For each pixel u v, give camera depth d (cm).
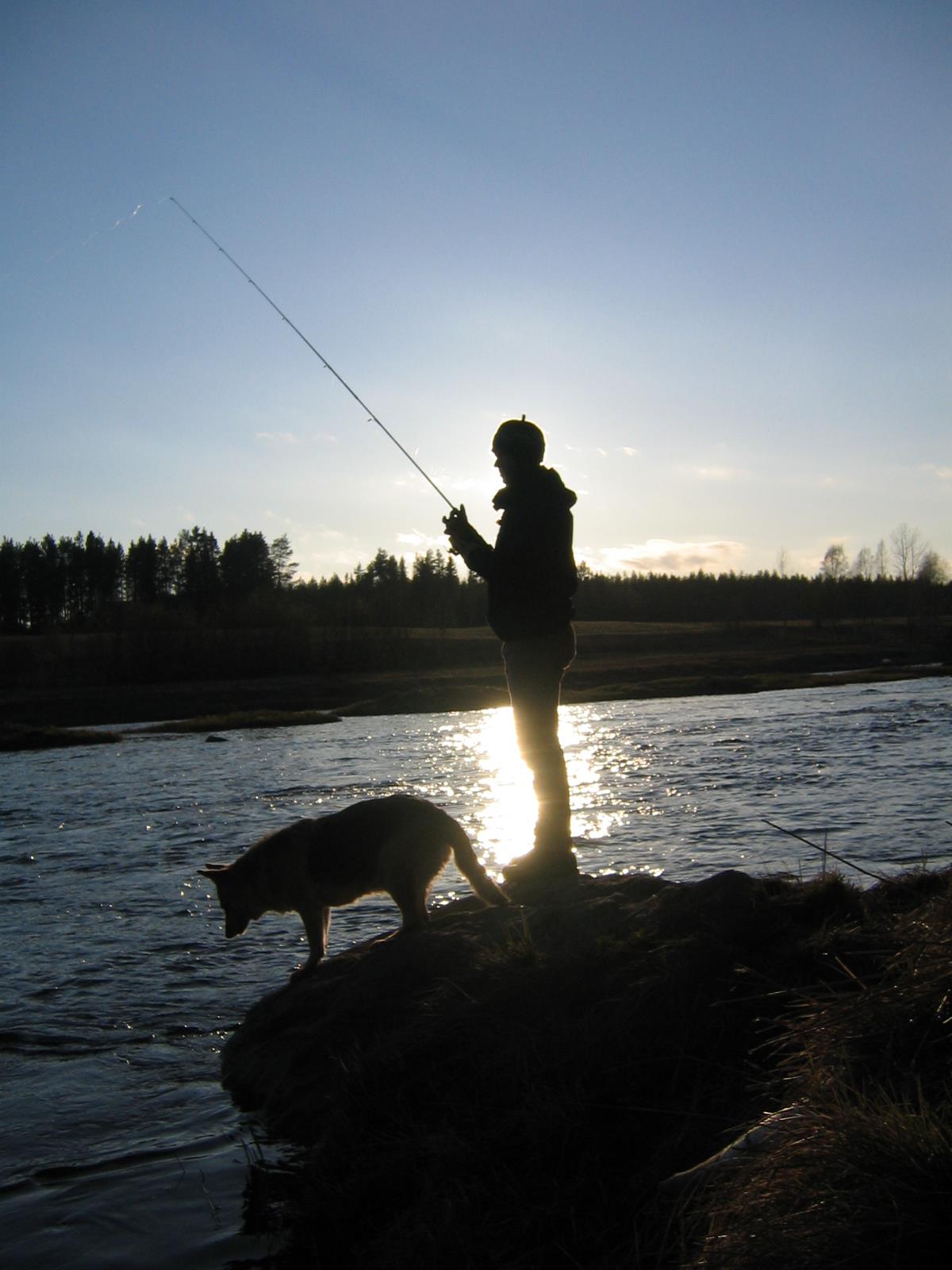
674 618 14950
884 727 3022
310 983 648
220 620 9662
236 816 1766
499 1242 382
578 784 2020
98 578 15612
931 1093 347
